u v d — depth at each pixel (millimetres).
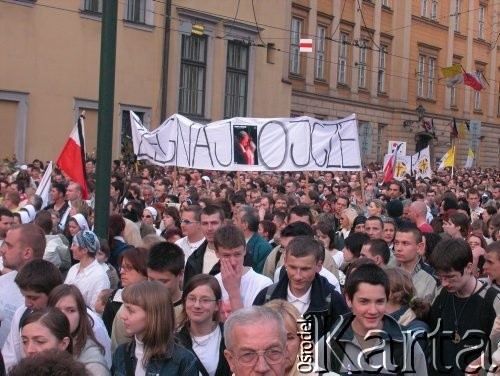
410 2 49406
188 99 30672
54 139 25812
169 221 10984
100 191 8211
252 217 8594
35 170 17984
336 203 13414
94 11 26953
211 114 31562
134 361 5047
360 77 45750
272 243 10164
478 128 40844
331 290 5922
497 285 6449
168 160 15805
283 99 35844
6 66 24297
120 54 27672
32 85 25062
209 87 31375
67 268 8969
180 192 15859
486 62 58719
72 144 11164
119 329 5840
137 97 28375
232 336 3738
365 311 4797
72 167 11164
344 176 24875
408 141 49625
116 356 5129
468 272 5875
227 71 32438
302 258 5793
